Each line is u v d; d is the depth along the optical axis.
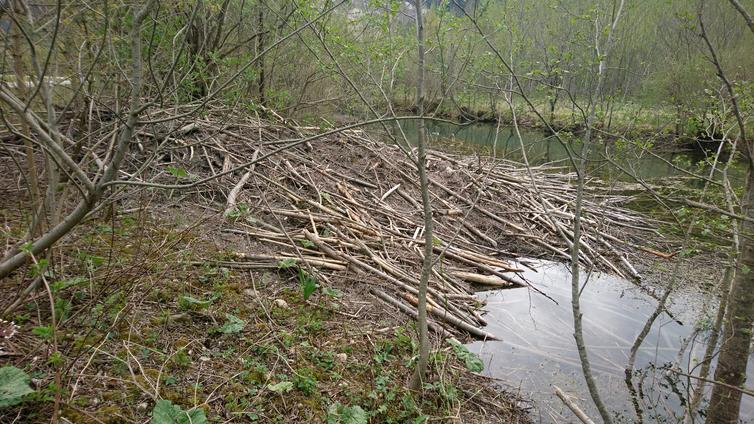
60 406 2.66
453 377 4.14
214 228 5.63
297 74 10.73
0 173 5.59
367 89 6.66
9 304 3.18
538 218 8.45
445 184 8.96
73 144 4.36
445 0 3.29
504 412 3.95
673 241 8.38
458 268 6.61
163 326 3.66
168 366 3.28
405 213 7.67
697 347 5.34
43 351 2.99
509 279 6.59
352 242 6.00
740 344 3.17
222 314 4.00
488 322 5.49
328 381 3.61
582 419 3.86
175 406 2.63
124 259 4.27
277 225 6.15
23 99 3.15
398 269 5.75
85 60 4.47
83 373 2.95
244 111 8.48
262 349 3.70
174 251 4.75
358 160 8.75
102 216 4.91
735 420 3.26
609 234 8.49
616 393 4.46
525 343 5.14
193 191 6.32
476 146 15.91
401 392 3.68
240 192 6.52
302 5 3.88
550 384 4.47
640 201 10.65
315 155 8.34
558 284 6.81
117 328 3.42
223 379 3.29
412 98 14.34
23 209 4.87
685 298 6.61
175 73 5.63
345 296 5.00
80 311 3.24
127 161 6.16
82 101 5.03
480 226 8.12
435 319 5.18
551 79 3.99
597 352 5.14
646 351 5.24
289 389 3.24
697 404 3.91
